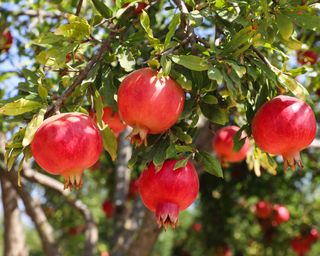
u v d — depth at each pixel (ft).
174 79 1.94
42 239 4.92
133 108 1.83
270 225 6.83
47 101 2.06
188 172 1.97
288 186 6.37
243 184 6.46
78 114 1.88
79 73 2.19
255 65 2.15
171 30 1.99
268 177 6.34
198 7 2.30
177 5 2.29
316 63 3.47
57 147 1.77
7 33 3.89
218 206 6.92
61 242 9.60
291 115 1.95
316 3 2.38
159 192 1.93
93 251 5.13
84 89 2.07
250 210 7.09
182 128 2.19
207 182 6.67
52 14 4.09
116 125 2.51
